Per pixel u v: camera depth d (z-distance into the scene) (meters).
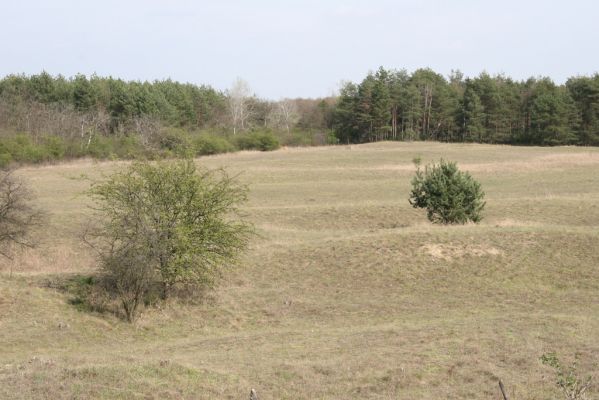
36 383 14.07
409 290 28.11
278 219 44.59
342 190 58.47
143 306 24.47
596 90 111.69
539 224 37.72
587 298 26.59
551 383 16.16
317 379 16.34
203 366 17.08
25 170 74.12
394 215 45.50
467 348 19.11
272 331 23.08
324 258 31.47
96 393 13.73
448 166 38.97
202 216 26.09
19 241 32.75
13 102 105.06
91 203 49.19
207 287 27.14
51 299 23.97
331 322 24.34
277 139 108.44
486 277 29.16
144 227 24.59
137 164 26.58
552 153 91.00
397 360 17.92
